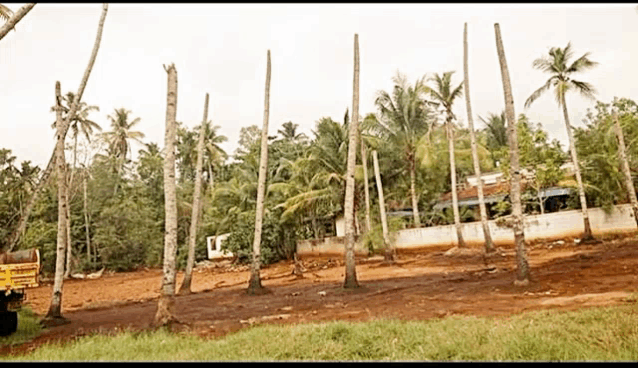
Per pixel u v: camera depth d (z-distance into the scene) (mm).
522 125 28734
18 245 34719
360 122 31281
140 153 51719
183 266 40094
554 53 25109
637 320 7383
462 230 29797
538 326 7555
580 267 15766
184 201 48000
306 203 32469
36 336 11320
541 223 27391
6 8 12766
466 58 26953
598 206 27516
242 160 51781
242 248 34594
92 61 15938
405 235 31766
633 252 18234
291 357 7094
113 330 10938
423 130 33375
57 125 14828
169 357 7324
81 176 39719
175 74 11898
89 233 40656
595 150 29047
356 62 18188
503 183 32000
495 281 15109
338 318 10805
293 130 56781
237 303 15477
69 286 29219
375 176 31000
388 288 15953
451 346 6879
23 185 36688
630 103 28828
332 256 34281
